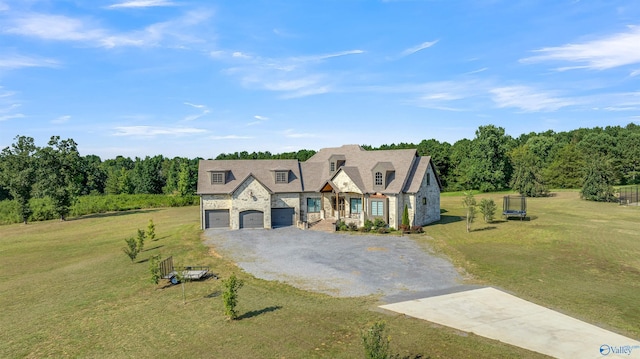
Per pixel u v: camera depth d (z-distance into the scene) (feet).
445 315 63.21
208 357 50.70
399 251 112.16
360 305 69.26
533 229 136.36
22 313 72.84
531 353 49.34
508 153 332.39
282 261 103.14
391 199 147.02
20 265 114.32
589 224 142.72
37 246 142.82
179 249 119.55
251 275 90.58
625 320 60.23
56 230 183.42
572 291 74.54
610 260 94.58
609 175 223.10
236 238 135.13
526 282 81.00
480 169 315.37
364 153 172.04
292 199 161.48
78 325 64.95
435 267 94.89
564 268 90.02
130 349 54.60
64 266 110.01
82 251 129.18
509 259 99.40
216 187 158.40
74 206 246.68
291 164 173.17
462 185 339.77
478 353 49.34
